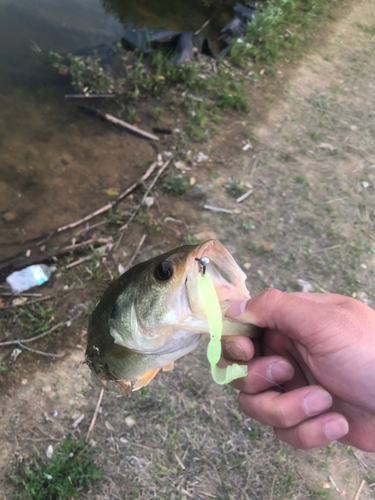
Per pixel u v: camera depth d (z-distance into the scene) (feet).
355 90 20.71
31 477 7.76
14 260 10.77
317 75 21.17
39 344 9.52
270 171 15.15
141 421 8.86
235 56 20.12
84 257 11.19
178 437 8.78
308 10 26.63
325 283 12.09
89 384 9.15
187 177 14.12
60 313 10.14
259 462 8.76
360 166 16.15
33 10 19.84
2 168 13.09
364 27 26.86
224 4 24.59
